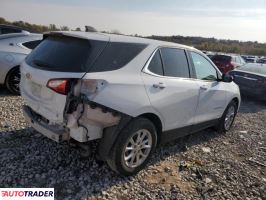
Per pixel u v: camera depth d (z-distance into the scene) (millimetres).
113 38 3633
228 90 5836
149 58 3893
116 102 3379
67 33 3627
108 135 3451
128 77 3557
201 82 4918
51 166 3811
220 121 6008
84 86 3191
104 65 3387
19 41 7059
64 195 3275
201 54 5145
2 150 4090
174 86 4172
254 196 3814
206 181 4000
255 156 5164
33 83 3656
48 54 3586
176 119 4371
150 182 3771
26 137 4578
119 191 3480
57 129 3375
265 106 10070
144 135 3797
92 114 3262
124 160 3613
